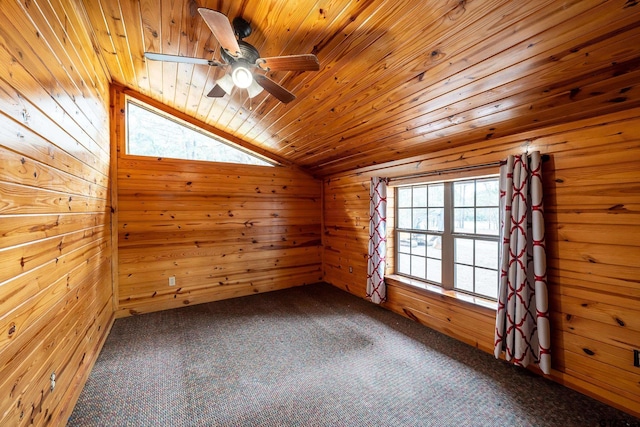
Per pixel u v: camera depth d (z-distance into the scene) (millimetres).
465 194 2879
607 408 1814
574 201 1976
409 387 2059
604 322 1848
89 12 2014
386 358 2457
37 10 1359
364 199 4008
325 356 2498
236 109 3277
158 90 3293
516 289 2160
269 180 4480
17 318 1155
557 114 1960
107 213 3146
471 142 2629
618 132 1784
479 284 2766
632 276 1737
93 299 2408
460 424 1710
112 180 3365
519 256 2131
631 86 1587
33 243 1291
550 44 1473
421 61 1840
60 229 1626
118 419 1751
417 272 3430
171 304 3756
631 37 1328
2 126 1042
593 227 1890
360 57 1953
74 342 1889
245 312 3574
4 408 1050
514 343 2184
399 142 3002
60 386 1621
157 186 3688
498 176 2525
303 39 1928
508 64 1665
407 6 1500
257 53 1788
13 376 1119
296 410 1835
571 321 1999
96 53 2504
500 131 2328
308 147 3820
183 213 3844
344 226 4430
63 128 1685
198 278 3938
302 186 4777
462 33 1559
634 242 1729
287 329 3064
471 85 1907
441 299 2957
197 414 1799
